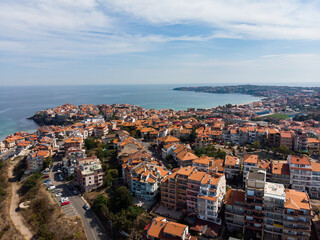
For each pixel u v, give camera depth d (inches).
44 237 4606.3
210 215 4180.6
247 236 3878.0
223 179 4724.4
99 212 4928.6
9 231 5039.4
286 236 3619.6
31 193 6141.7
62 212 5083.7
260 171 4229.8
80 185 6097.4
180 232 3683.6
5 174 7775.6
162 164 6811.0
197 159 5920.3
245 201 3897.6
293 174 5093.5
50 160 7736.2
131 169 5349.4
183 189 4643.2
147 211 4746.6
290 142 7854.3
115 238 4347.9
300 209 3540.8
